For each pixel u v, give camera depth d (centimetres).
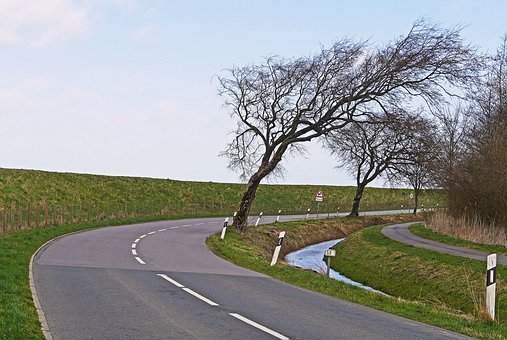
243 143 3959
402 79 3453
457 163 3909
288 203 8288
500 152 3512
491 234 3416
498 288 2105
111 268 1747
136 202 6731
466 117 4284
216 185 8781
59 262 1823
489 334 1096
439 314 1327
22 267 1612
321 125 3688
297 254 3872
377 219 6397
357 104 3622
